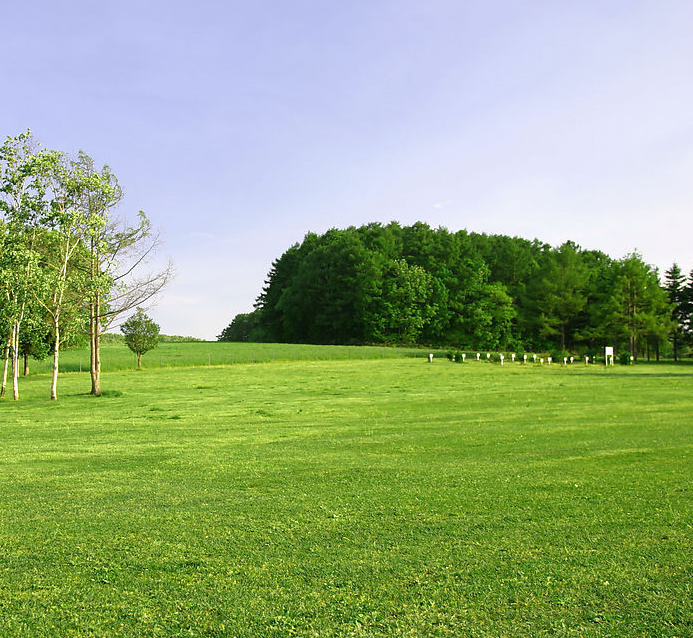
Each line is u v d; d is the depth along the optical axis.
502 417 18.98
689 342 79.44
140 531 7.40
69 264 30.92
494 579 5.70
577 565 6.02
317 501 8.71
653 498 8.59
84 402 26.61
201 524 7.66
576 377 41.00
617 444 13.42
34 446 14.62
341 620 4.93
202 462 12.02
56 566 6.24
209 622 4.95
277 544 6.81
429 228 116.50
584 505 8.25
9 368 52.09
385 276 97.88
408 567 6.04
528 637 4.60
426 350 81.75
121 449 13.90
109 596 5.48
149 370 52.22
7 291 28.28
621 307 75.06
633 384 33.56
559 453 12.40
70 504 8.80
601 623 4.80
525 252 107.56
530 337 92.06
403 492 9.16
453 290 97.06
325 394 29.39
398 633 4.70
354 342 99.56
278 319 112.69
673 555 6.25
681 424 16.78
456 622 4.86
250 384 36.78
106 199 31.52
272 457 12.48
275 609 5.15
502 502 8.48
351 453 12.80
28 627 4.92
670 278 87.12
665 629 4.68
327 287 100.69
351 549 6.60
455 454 12.49
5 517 8.13
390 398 26.75
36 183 29.69
